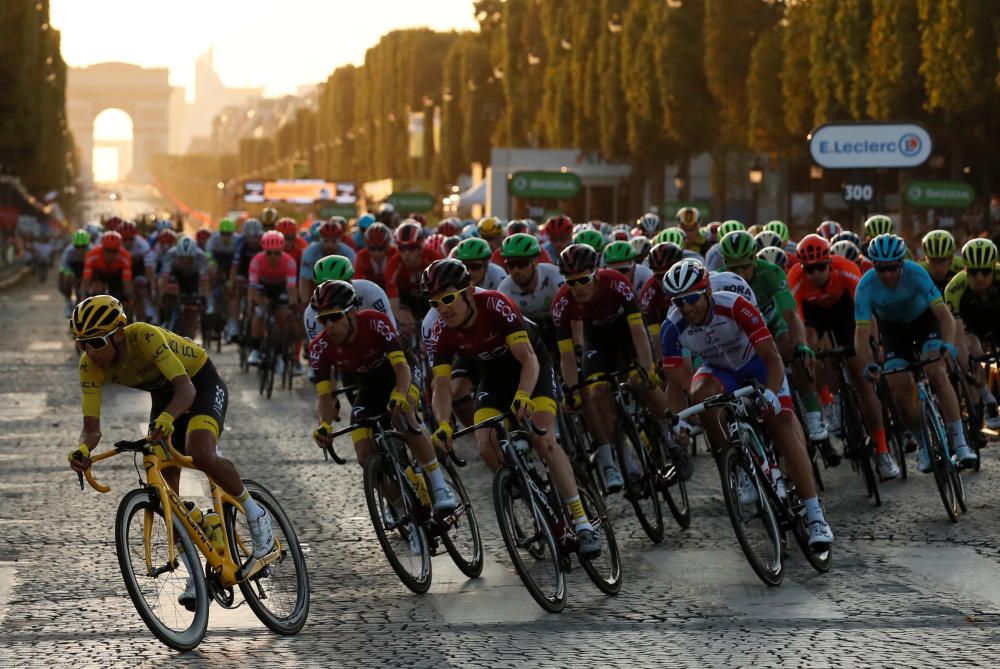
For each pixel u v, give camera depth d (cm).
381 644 1130
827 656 1066
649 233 3422
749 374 1416
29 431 2462
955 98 6194
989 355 1888
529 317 1873
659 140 10050
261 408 2820
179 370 1154
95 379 1161
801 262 1811
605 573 1302
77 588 1328
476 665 1060
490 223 2389
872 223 2517
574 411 1666
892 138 4875
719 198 9725
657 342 1789
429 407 2336
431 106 17612
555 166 11669
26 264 12319
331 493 1856
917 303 1702
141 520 1110
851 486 1862
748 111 8969
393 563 1289
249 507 1184
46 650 1114
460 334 1328
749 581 1332
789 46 8131
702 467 2045
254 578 1166
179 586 1127
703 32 9338
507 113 13288
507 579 1377
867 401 1823
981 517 1616
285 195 18550
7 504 1773
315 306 1347
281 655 1101
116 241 3400
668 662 1058
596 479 1864
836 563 1401
